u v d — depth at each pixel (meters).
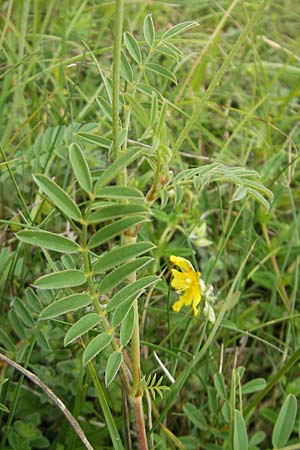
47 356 0.34
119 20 0.21
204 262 0.42
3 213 0.41
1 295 0.35
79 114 0.44
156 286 0.36
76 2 0.54
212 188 0.47
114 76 0.22
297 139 0.52
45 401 0.33
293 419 0.25
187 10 0.60
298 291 0.43
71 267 0.27
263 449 0.35
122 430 0.33
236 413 0.25
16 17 0.52
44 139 0.37
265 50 0.59
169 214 0.44
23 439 0.31
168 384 0.34
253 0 0.57
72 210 0.19
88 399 0.35
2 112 0.43
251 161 0.51
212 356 0.36
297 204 0.48
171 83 0.54
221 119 0.52
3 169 0.38
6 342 0.31
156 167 0.23
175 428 0.35
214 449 0.31
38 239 0.20
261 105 0.54
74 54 0.53
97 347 0.22
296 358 0.28
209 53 0.54
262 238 0.46
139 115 0.23
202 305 0.33
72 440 0.30
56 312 0.21
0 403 0.30
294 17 0.62
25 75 0.44
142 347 0.35
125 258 0.21
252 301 0.42
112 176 0.19
